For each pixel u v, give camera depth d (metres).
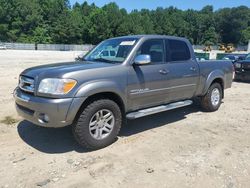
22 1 93.44
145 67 5.45
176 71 6.08
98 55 5.80
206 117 7.01
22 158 4.52
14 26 91.19
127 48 5.40
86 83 4.57
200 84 6.89
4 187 3.73
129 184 3.84
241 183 3.92
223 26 130.12
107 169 4.23
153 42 5.74
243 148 5.09
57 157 4.58
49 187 3.75
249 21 131.00
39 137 5.38
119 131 5.57
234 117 7.07
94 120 4.81
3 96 8.70
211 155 4.77
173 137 5.56
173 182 3.91
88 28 95.75
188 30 127.75
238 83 13.44
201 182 3.93
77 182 3.88
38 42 89.56
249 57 15.38
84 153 4.75
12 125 6.00
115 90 4.92
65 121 4.44
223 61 7.74
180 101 6.49
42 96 4.48
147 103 5.64
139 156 4.68
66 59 28.73
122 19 100.50
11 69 16.58
